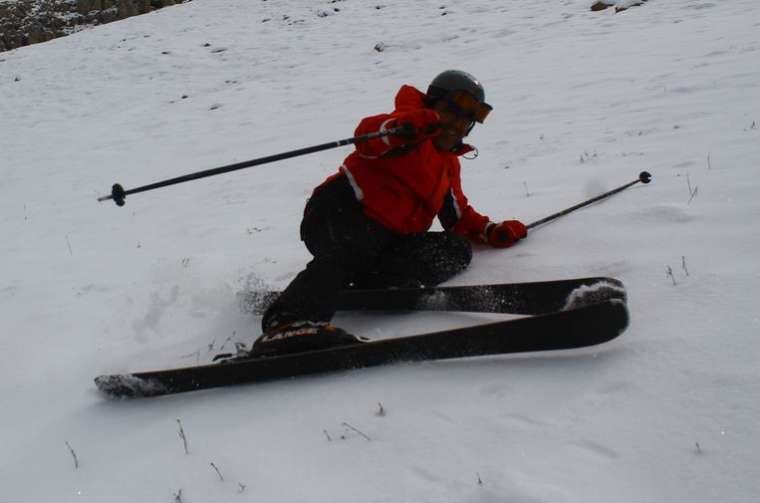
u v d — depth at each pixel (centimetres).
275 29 1791
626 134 604
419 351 270
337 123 1006
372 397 255
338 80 1290
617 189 431
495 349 262
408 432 231
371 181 331
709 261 311
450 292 323
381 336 314
